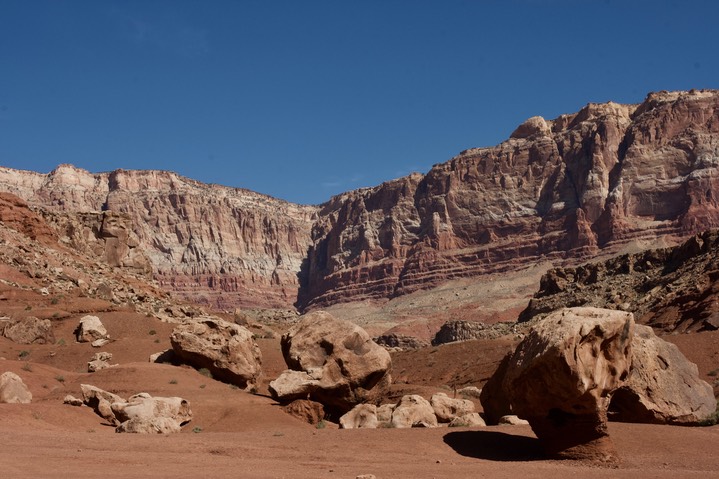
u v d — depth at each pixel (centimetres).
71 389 4522
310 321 4716
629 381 3603
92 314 7550
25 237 9544
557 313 2809
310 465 2516
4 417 3228
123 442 2833
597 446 2719
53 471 2177
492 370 8669
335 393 4516
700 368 6975
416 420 3881
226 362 5041
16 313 7050
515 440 3050
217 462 2505
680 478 2334
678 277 11719
